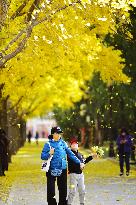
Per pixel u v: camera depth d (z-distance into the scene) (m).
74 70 29.12
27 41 17.12
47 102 51.34
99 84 39.47
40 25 18.25
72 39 21.91
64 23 20.06
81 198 13.78
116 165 34.19
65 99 47.44
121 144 26.12
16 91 31.94
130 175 26.39
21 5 18.36
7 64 21.77
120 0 16.45
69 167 13.66
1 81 25.14
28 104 51.28
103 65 28.25
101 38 26.89
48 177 13.47
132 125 35.75
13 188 20.56
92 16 19.47
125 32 24.81
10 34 18.08
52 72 31.56
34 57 23.61
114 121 40.25
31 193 18.78
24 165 36.19
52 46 20.45
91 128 56.09
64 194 13.57
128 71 28.22
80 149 59.72
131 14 24.91
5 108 34.94
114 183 22.20
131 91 29.89
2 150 26.95
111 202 16.00
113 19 19.80
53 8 16.06
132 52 27.08
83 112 54.84
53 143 13.53
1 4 16.39
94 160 39.94
